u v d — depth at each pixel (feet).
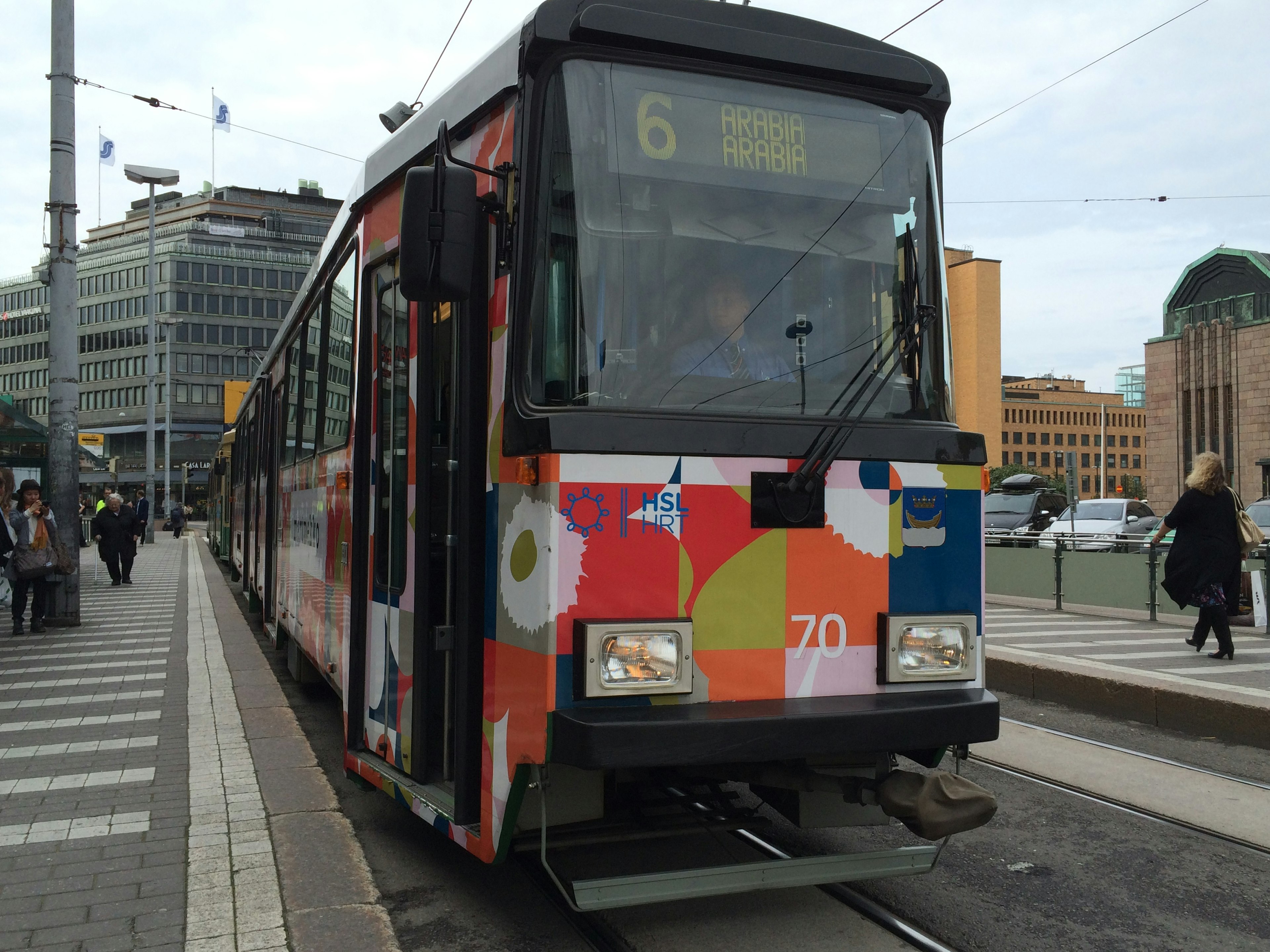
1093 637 38.14
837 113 13.32
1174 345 172.14
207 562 96.53
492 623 12.44
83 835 16.33
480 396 13.02
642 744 10.68
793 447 12.23
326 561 20.68
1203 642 33.14
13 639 40.40
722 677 11.73
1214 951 12.47
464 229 11.68
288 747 22.09
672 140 12.41
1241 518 32.22
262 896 13.69
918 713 11.75
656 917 13.14
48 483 55.26
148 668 33.09
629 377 11.87
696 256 12.34
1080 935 12.86
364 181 17.51
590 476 11.35
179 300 316.19
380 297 16.79
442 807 13.37
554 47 12.06
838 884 14.34
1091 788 19.16
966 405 213.05
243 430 55.77
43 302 352.90
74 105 44.70
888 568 12.66
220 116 206.49
